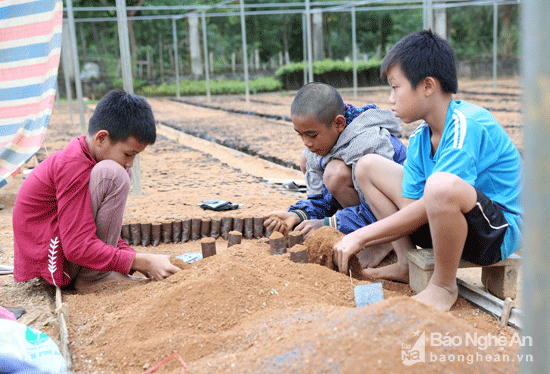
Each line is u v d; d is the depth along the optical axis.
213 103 17.83
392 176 2.59
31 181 2.58
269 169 6.45
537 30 0.74
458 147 2.15
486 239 2.11
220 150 8.23
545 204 0.75
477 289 2.29
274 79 26.06
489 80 25.12
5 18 4.27
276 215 3.14
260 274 2.25
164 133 10.48
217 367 1.57
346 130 2.84
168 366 1.77
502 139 2.31
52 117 14.20
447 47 2.28
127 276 2.75
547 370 0.77
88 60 25.41
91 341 2.01
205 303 2.07
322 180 3.27
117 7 4.44
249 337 1.79
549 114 0.74
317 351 1.44
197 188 5.20
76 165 2.51
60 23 4.23
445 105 2.32
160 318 2.04
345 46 34.09
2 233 3.76
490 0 16.42
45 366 1.71
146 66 26.80
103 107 2.54
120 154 2.60
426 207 2.04
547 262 0.76
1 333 1.73
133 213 4.05
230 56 32.81
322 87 2.76
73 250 2.49
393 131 3.06
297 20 33.97
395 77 2.31
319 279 2.32
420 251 2.47
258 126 10.91
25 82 4.32
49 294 2.65
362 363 1.36
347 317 1.58
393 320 1.50
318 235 2.59
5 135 4.30
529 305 0.79
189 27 26.52
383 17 33.59
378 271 2.66
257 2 32.66
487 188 2.31
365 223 2.90
